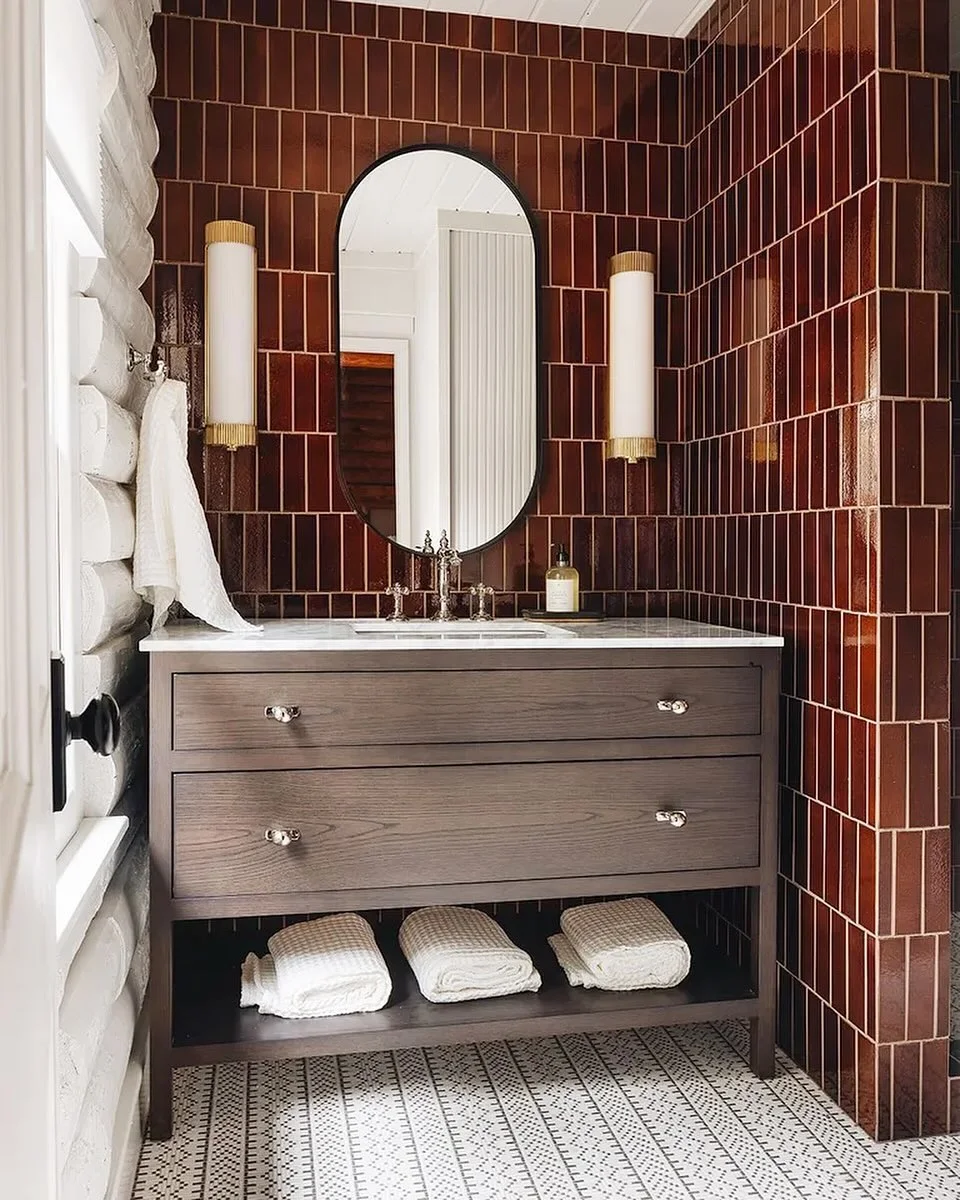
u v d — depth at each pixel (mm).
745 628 2697
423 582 2881
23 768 501
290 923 2830
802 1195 1956
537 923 2859
